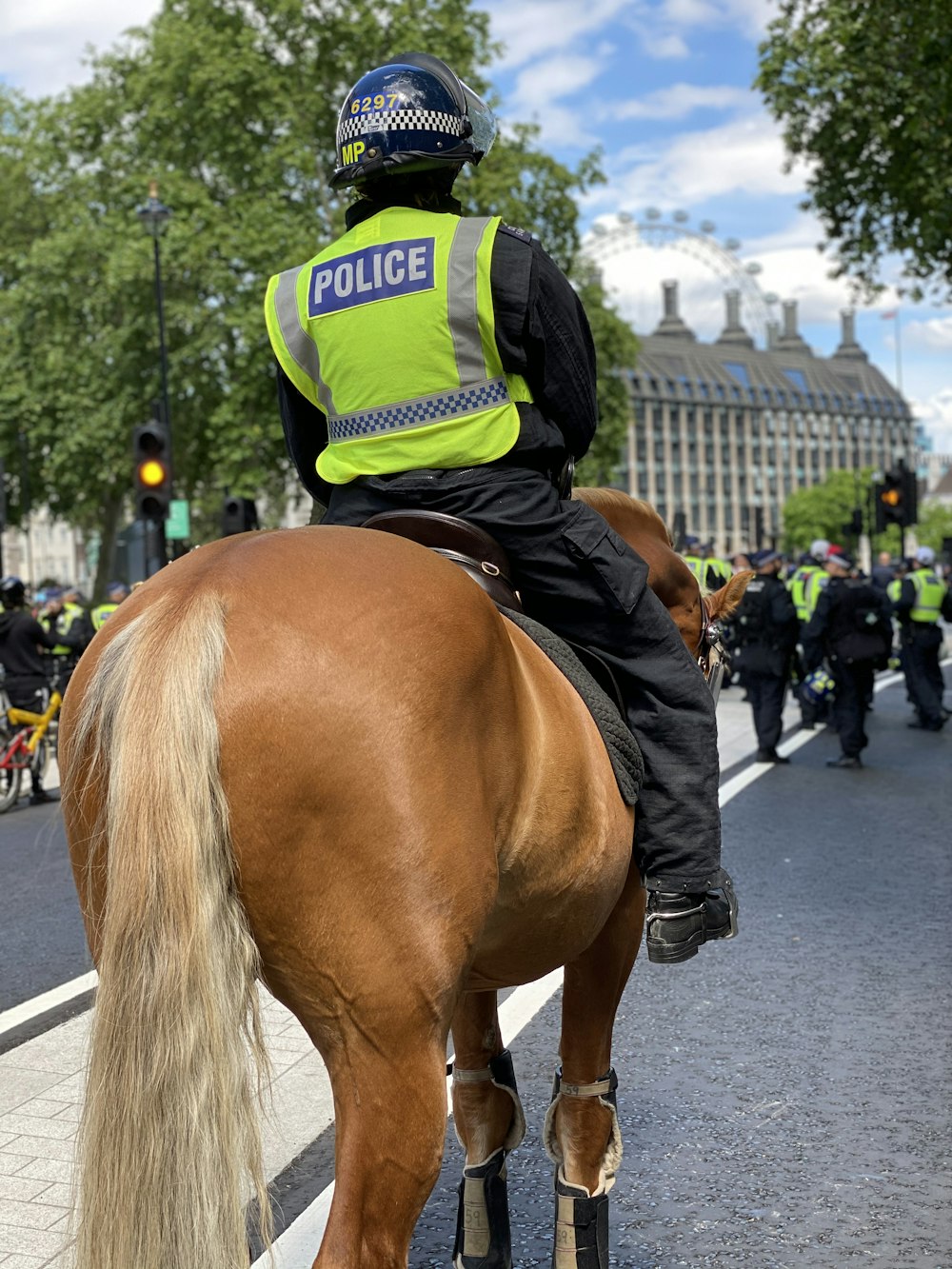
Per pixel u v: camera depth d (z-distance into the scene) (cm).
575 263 4109
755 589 1427
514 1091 323
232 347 3881
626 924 301
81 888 219
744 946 694
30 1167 418
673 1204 396
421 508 267
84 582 10112
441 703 211
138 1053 183
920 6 2262
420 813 204
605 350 4272
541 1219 388
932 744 1606
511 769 228
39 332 4147
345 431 271
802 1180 413
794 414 16375
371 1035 204
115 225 3866
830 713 1806
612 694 286
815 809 1120
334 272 269
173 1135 182
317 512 298
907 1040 544
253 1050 195
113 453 3991
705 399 15388
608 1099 311
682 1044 544
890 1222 383
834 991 613
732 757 1488
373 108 270
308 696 199
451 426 263
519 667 241
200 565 217
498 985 271
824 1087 493
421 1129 205
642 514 358
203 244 3659
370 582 215
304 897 199
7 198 4631
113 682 201
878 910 765
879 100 2364
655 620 283
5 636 1326
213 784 192
